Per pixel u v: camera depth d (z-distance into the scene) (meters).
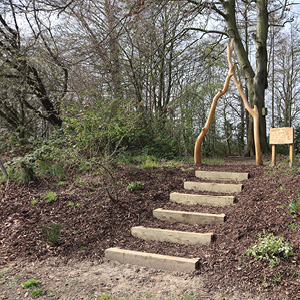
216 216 4.76
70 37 12.64
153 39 11.60
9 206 5.74
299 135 18.59
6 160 8.10
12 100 11.31
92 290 3.19
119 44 11.92
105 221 5.14
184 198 5.77
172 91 15.27
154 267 3.82
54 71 12.04
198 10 7.53
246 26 16.33
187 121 12.43
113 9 11.37
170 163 8.62
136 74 13.00
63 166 7.68
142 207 5.62
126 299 2.97
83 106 8.34
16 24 11.16
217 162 9.80
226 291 3.07
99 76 13.09
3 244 4.49
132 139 10.52
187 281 3.36
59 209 5.61
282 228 4.02
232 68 7.77
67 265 3.92
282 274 3.18
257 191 5.44
